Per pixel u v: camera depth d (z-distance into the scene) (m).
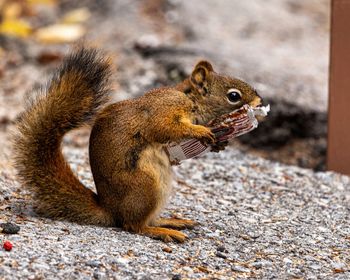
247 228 10.39
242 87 10.12
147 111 9.45
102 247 8.74
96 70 9.71
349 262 9.41
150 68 19.64
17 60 20.56
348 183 12.96
